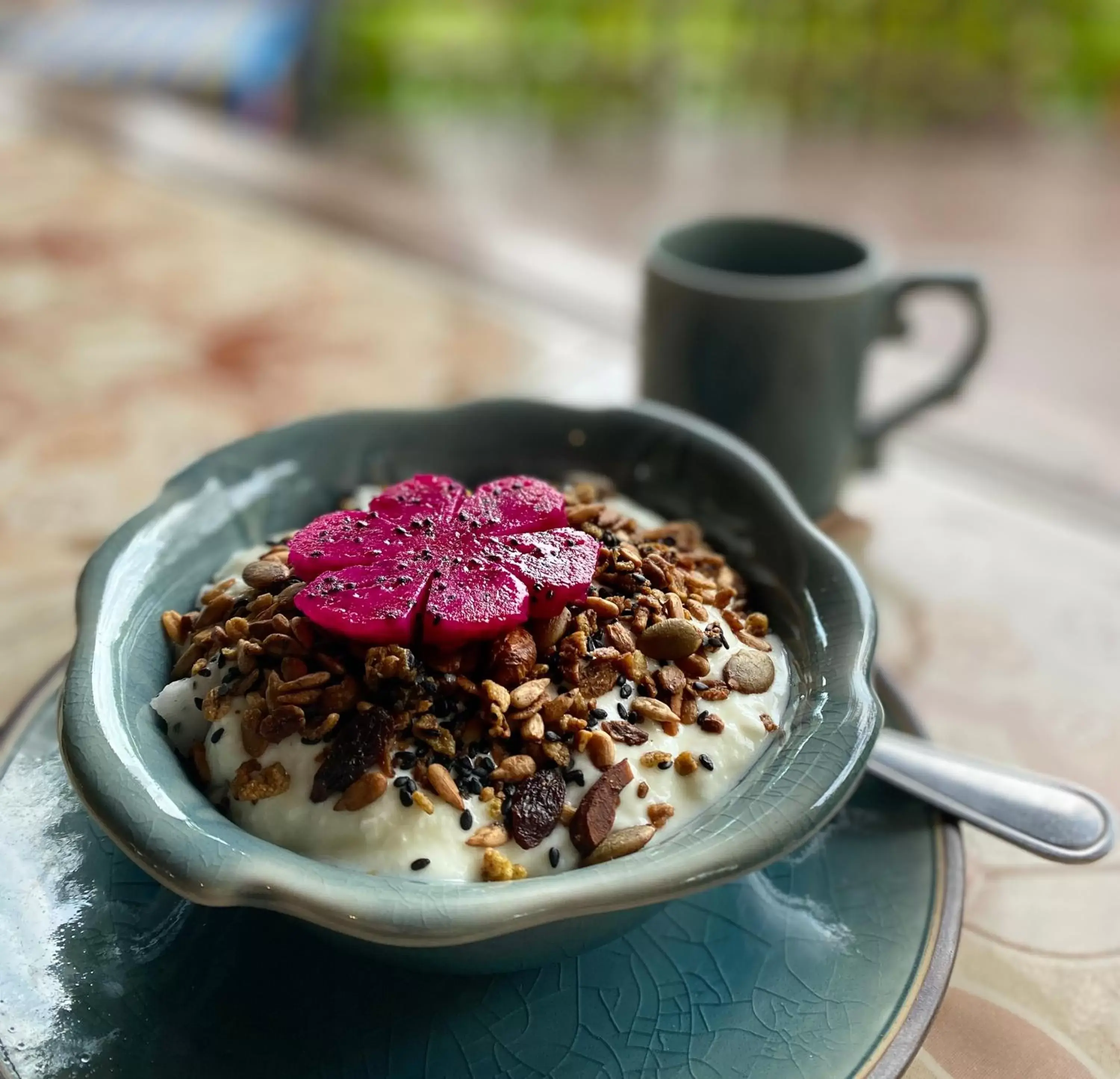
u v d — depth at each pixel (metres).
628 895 0.18
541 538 0.24
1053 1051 0.22
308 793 0.21
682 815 0.22
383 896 0.18
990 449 0.42
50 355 0.44
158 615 0.25
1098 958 0.24
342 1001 0.21
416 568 0.23
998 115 0.93
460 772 0.22
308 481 0.29
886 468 0.39
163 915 0.22
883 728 0.25
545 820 0.21
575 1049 0.20
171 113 0.72
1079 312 0.66
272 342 0.46
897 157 0.91
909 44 0.90
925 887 0.23
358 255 0.54
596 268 0.55
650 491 0.29
